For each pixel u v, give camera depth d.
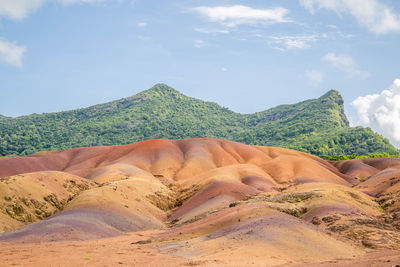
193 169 164.50
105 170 137.38
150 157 176.38
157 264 35.50
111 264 36.03
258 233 42.88
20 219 78.81
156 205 99.94
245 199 95.88
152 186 109.00
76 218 67.75
